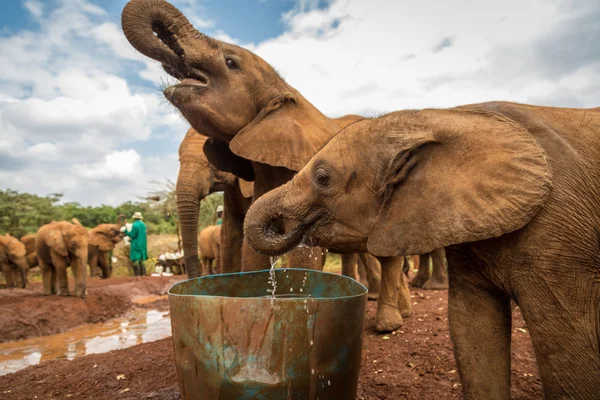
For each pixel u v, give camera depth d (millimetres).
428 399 3713
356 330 2725
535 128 2549
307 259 4586
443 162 2467
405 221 2516
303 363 2494
